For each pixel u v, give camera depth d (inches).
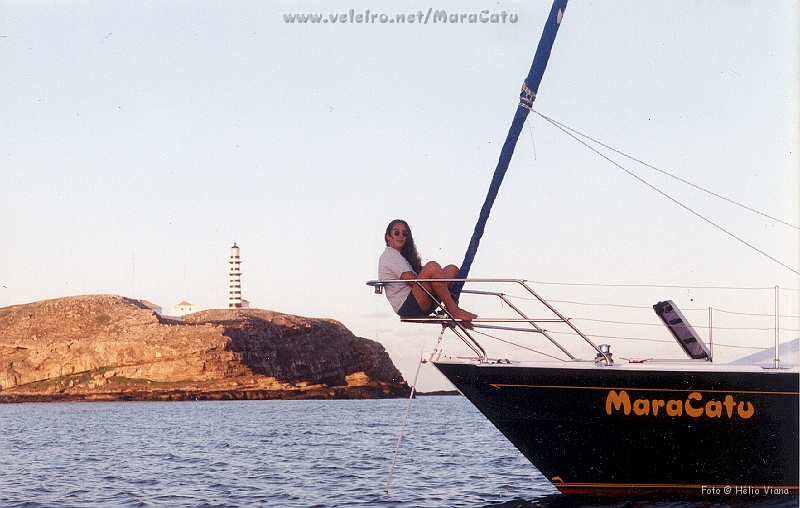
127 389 4690.0
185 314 5856.3
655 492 295.3
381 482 464.8
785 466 282.7
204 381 4729.3
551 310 292.0
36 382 4778.5
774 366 292.8
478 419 1665.8
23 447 843.4
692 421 283.7
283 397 4805.6
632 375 285.1
